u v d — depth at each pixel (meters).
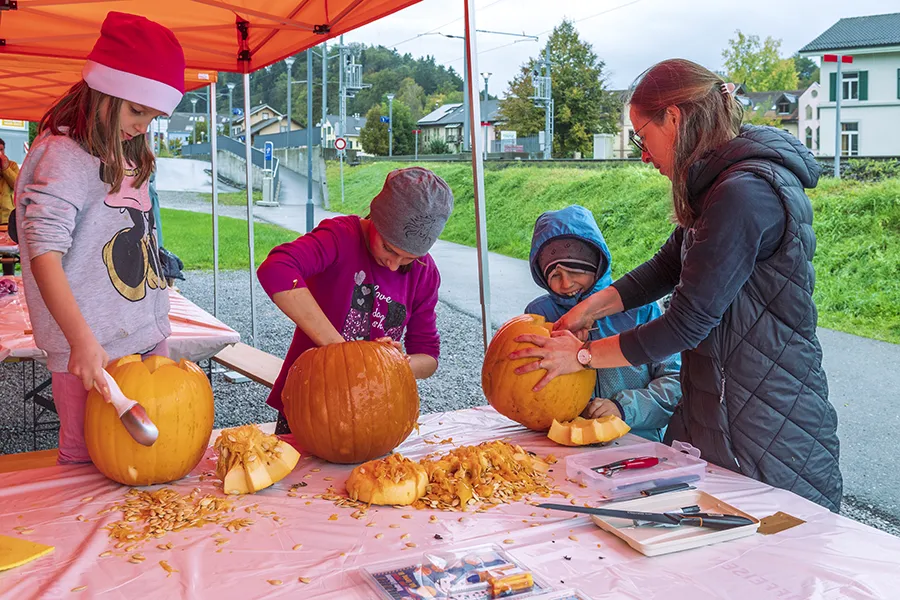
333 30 4.14
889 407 5.87
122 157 1.75
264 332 8.54
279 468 1.59
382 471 1.51
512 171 17.31
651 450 1.80
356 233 2.21
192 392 1.59
